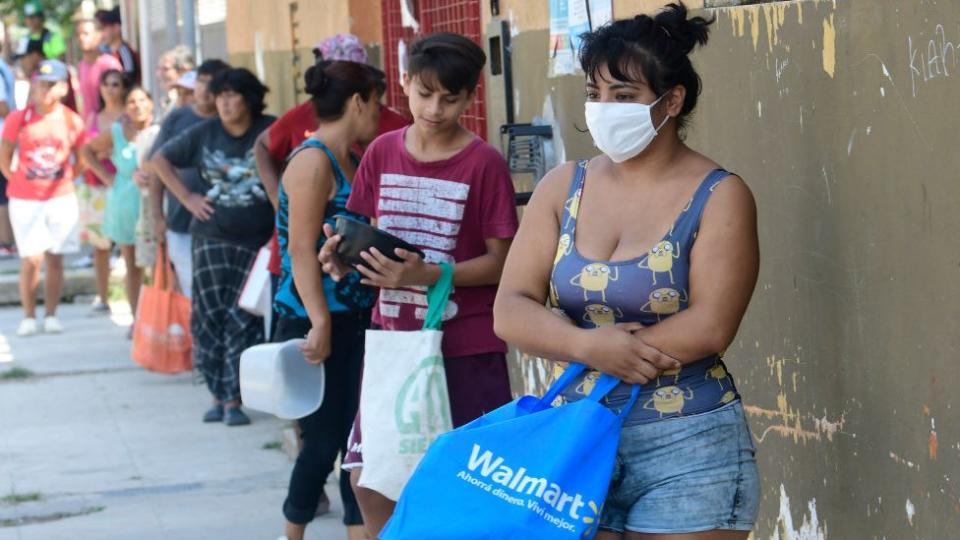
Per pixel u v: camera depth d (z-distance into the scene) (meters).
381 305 4.39
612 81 3.15
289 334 5.15
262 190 7.68
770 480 4.07
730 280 3.07
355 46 5.89
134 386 9.46
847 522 3.63
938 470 3.16
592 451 3.04
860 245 3.45
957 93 2.98
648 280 3.12
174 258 8.95
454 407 4.34
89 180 12.16
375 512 4.51
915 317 3.22
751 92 3.97
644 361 3.07
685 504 3.06
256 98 7.60
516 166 5.79
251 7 11.55
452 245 4.30
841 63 3.47
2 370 10.15
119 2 21.28
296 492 5.12
